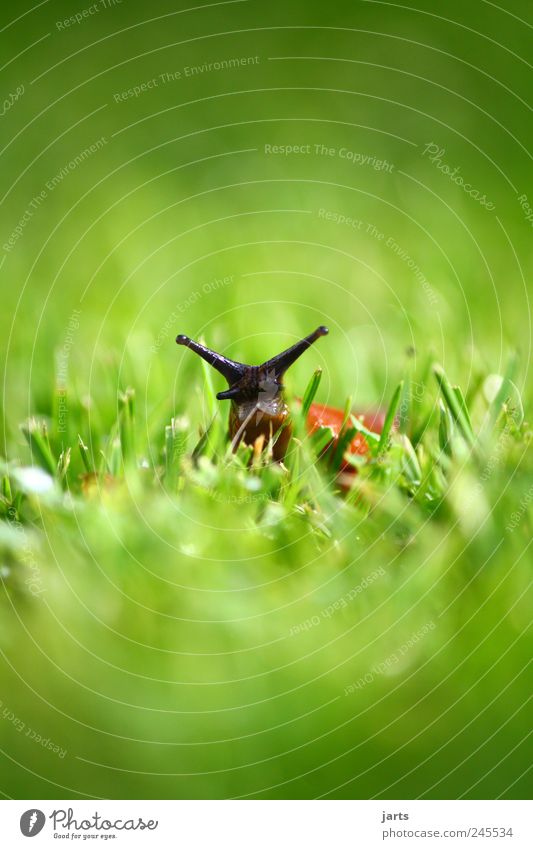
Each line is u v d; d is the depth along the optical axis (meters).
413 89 0.59
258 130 0.57
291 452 0.37
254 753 0.35
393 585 0.36
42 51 0.62
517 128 0.56
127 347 0.43
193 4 0.65
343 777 0.35
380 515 0.36
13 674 0.35
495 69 0.60
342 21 0.64
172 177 0.54
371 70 0.61
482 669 0.35
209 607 0.36
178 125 0.58
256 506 0.36
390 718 0.35
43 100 0.58
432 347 0.41
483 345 0.43
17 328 0.44
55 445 0.39
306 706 0.35
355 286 0.47
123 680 0.35
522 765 0.34
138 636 0.36
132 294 0.47
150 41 0.63
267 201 0.52
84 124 0.57
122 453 0.38
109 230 0.50
